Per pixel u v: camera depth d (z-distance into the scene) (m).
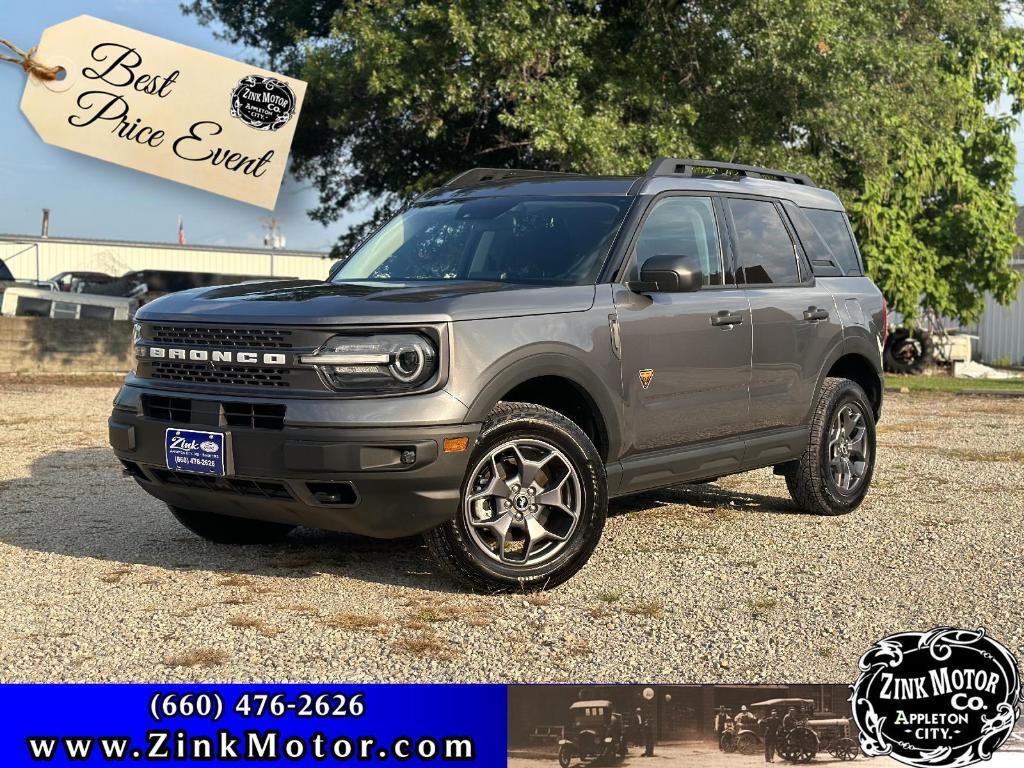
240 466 4.56
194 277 26.67
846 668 3.92
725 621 4.45
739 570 5.27
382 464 4.38
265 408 4.54
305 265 46.06
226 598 4.66
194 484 4.84
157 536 5.86
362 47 16.23
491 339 4.63
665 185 5.79
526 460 4.77
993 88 24.72
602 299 5.16
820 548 5.75
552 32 15.99
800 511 6.73
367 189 21.67
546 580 4.83
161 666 3.86
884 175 19.47
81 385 16.39
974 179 24.45
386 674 3.80
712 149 17.41
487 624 4.36
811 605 4.68
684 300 5.59
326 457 4.36
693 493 7.40
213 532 5.58
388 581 4.98
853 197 19.75
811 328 6.43
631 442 5.25
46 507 6.67
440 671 3.83
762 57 16.38
